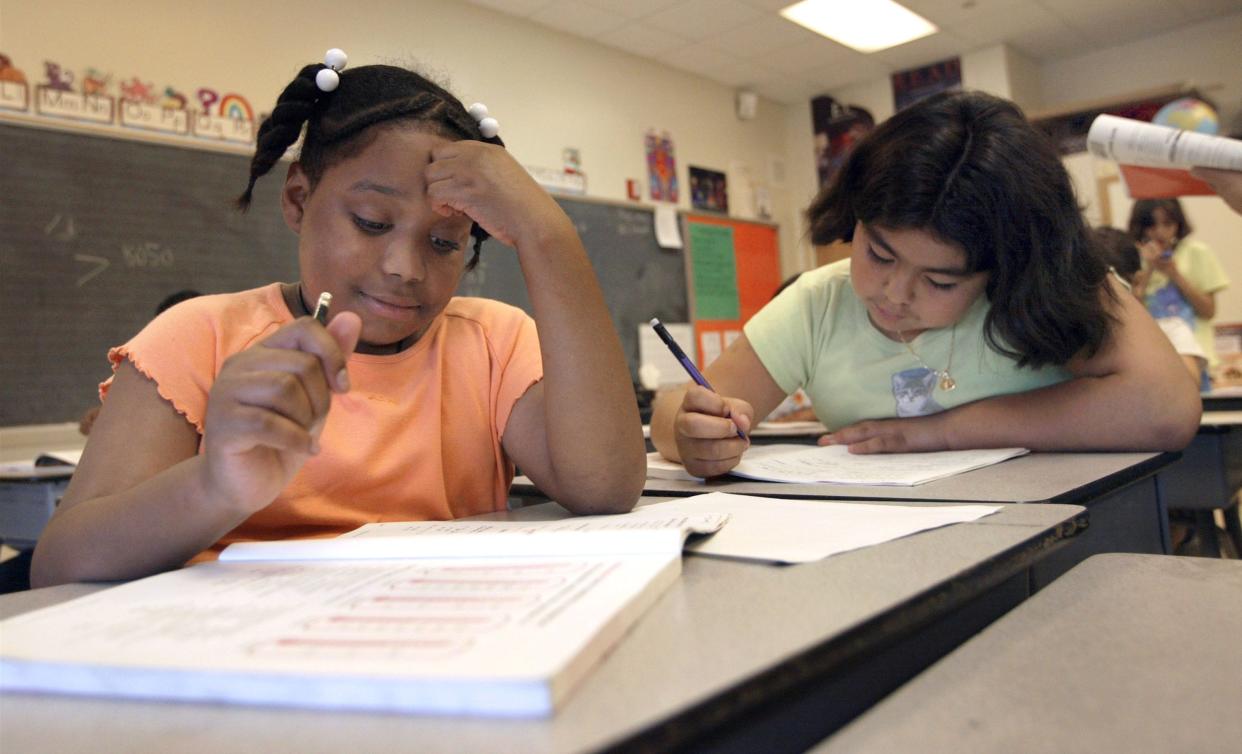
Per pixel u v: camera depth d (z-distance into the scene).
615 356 0.77
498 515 0.80
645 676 0.29
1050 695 0.33
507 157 0.77
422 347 0.87
